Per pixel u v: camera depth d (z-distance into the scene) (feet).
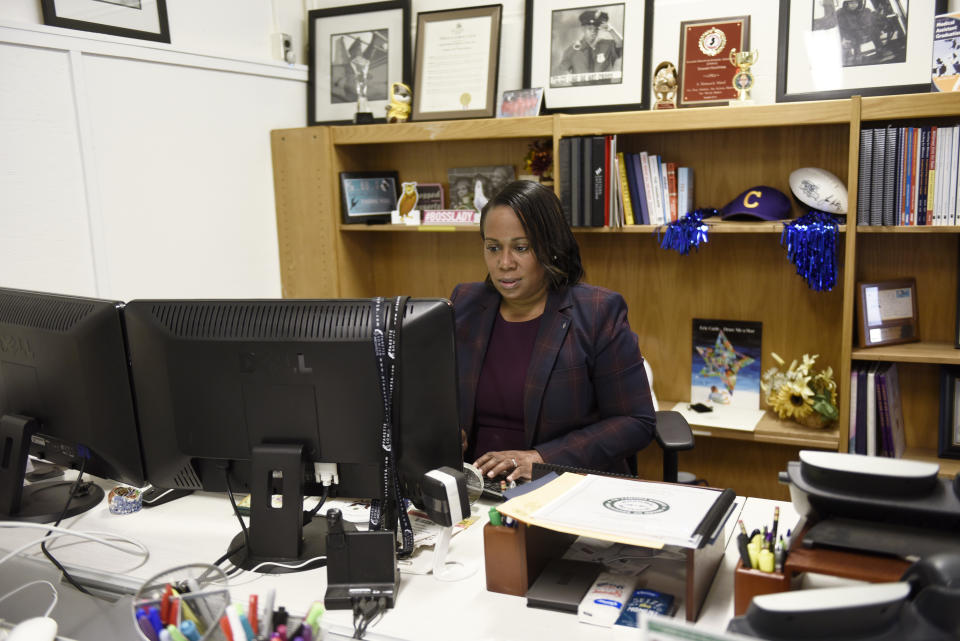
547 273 5.82
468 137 9.02
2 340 4.97
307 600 3.77
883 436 7.75
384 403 4.01
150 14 8.25
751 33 8.36
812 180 7.84
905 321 8.02
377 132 9.46
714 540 3.54
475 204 9.45
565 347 5.79
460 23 9.68
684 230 8.04
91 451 4.75
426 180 10.33
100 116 7.79
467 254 10.30
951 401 7.77
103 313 4.40
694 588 3.38
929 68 7.52
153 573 4.10
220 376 4.15
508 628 3.46
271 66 9.82
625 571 3.86
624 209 8.46
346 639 3.51
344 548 3.75
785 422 8.36
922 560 2.77
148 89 8.28
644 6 8.75
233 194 9.50
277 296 10.36
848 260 7.57
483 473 5.21
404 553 4.17
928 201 7.20
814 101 7.86
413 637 3.41
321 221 9.94
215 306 4.21
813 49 7.93
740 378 8.94
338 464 4.22
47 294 4.88
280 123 10.18
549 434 5.86
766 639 2.69
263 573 4.08
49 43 7.19
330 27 10.41
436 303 4.05
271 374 4.08
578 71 9.14
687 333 9.21
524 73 9.40
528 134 8.69
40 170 7.27
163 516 4.93
